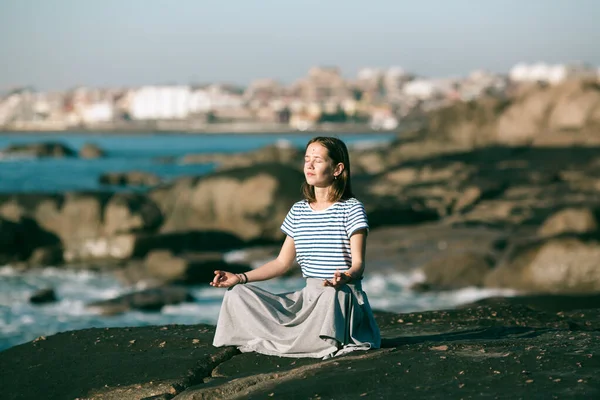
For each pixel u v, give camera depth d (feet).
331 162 15.84
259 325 16.22
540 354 14.05
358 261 15.40
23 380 15.92
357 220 15.53
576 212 66.64
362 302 15.84
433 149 156.46
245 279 16.58
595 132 129.59
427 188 107.34
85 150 346.74
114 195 86.22
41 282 65.26
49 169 247.29
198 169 247.91
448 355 14.43
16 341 45.50
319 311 15.52
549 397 11.75
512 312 20.20
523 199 95.40
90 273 68.69
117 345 17.65
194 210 88.33
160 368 15.61
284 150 177.58
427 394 12.33
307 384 13.32
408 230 82.12
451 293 55.88
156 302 52.95
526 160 125.70
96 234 82.58
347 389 12.96
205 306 53.83
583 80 142.82
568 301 50.06
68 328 48.55
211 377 15.30
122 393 14.60
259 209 86.02
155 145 552.82
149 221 84.28
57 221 83.15
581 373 12.82
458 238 75.36
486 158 135.95
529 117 144.87
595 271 52.37
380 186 113.80
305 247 16.11
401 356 14.60
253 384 14.03
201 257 64.49
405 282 60.08
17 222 81.51
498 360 13.83
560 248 53.57
